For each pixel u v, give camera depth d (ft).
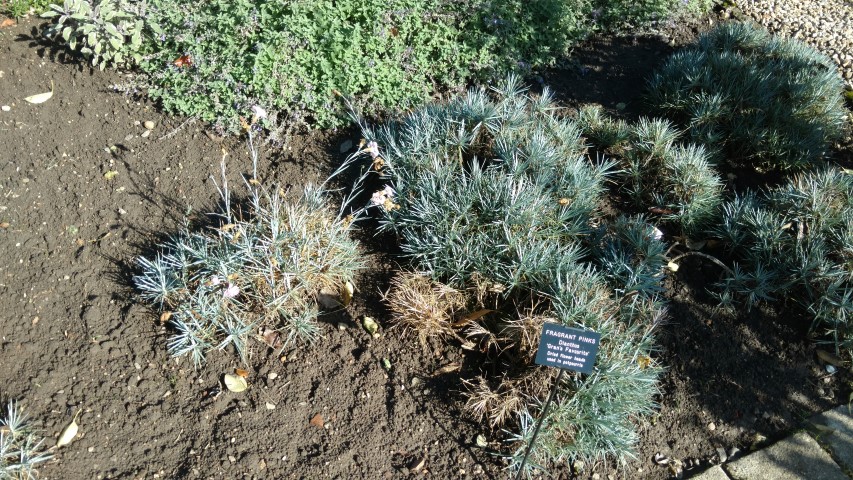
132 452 3.54
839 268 4.39
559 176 4.77
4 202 4.49
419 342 4.08
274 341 4.01
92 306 4.04
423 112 4.88
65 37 4.99
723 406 4.06
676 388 4.11
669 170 5.01
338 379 3.90
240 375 3.84
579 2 6.11
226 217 4.43
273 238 4.04
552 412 3.65
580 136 5.42
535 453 3.60
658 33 6.42
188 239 4.22
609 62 6.16
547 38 5.89
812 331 4.39
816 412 4.08
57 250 4.31
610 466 3.75
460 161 4.79
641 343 3.92
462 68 5.53
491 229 4.35
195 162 4.87
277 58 5.02
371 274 4.42
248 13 5.08
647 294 4.38
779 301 4.56
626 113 5.74
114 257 4.30
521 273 4.13
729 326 4.41
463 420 3.79
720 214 4.86
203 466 3.51
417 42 5.45
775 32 6.72
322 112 5.08
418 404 3.84
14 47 5.36
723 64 5.69
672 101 5.61
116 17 5.18
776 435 3.98
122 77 5.31
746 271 4.69
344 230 4.31
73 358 3.84
